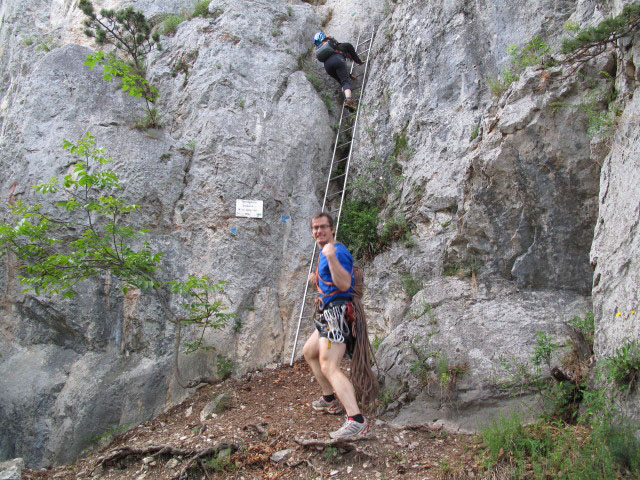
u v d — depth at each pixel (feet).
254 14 26.73
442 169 20.72
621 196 13.26
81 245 16.81
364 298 21.15
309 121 24.56
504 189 16.57
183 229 21.35
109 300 19.43
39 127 21.91
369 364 13.60
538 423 12.30
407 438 13.32
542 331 14.55
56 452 17.03
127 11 23.61
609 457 10.19
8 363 19.16
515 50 19.13
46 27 33.14
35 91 22.62
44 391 18.21
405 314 19.11
